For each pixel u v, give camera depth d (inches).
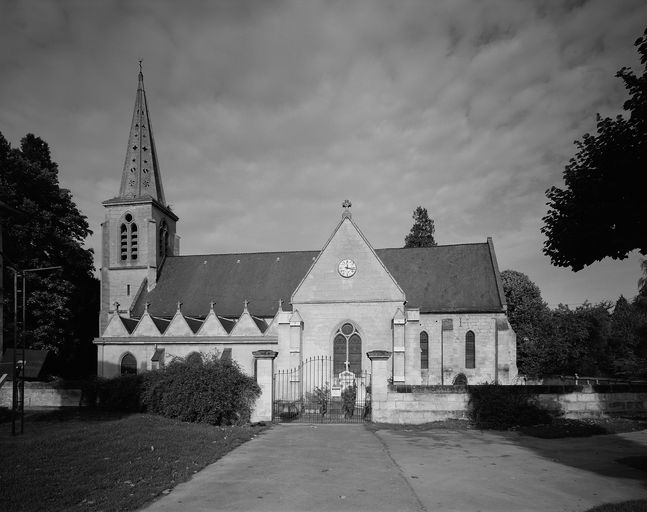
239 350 1592.0
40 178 1790.1
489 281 1676.9
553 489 474.0
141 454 575.2
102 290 1983.3
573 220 606.2
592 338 2519.7
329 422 913.5
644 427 839.1
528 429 816.9
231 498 438.6
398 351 1350.9
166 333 1652.3
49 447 602.9
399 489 472.4
